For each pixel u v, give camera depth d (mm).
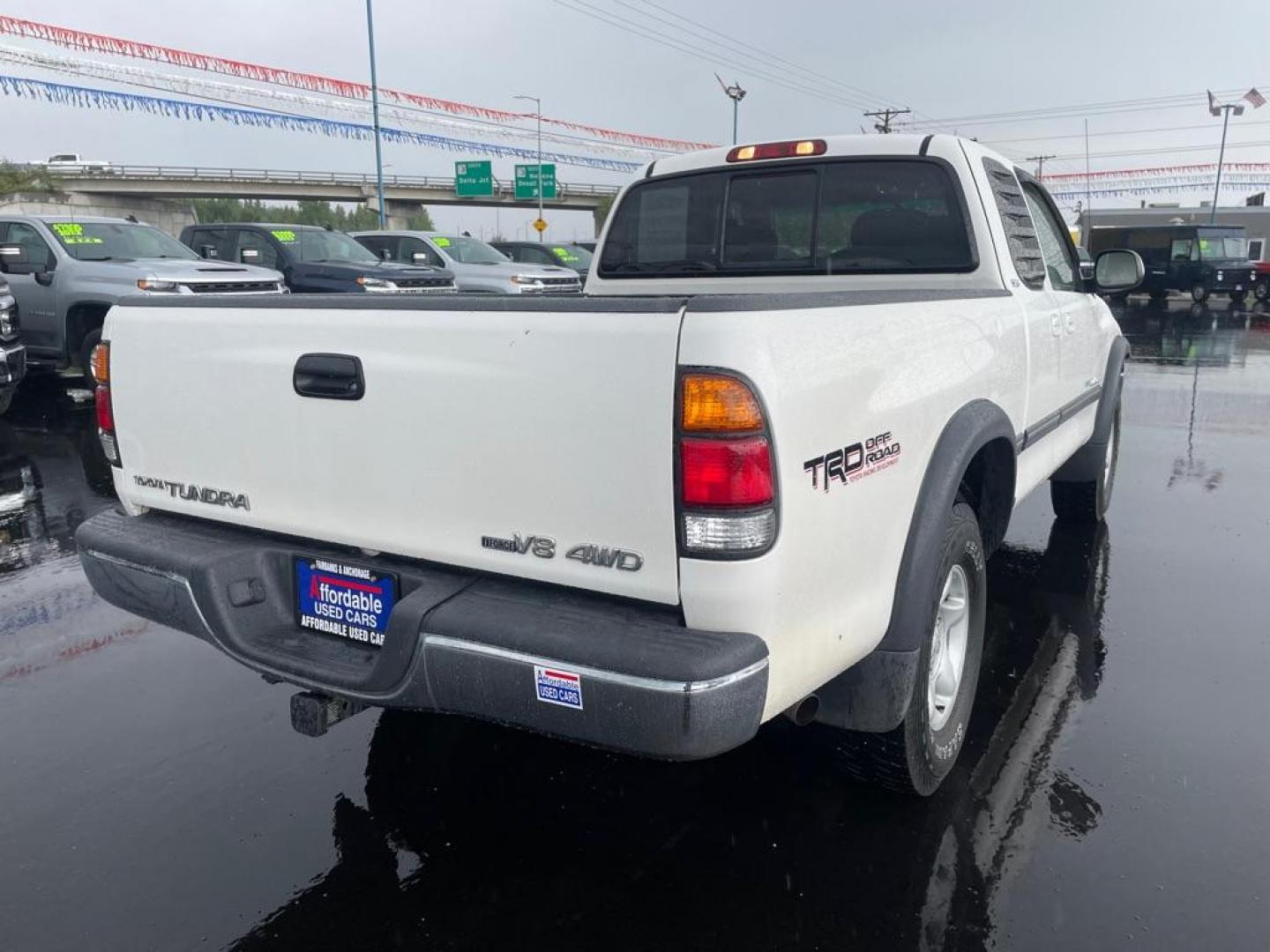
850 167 4082
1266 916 2598
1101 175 63219
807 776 3289
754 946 2514
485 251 17625
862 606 2539
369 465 2578
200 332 2857
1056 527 6203
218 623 2771
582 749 3516
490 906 2678
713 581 2107
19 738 3631
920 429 2775
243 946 2541
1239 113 48250
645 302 2137
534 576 2357
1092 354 5203
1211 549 5727
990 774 3293
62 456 8391
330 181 70125
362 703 2553
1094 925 2568
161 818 3105
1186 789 3197
